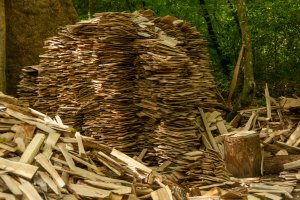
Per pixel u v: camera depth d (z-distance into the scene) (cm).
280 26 1260
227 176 654
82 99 774
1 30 968
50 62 830
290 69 1259
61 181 427
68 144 503
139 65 727
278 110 864
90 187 443
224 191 593
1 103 527
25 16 1046
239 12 1014
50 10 1073
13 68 1034
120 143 726
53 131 507
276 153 741
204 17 1353
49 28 1069
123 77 728
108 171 505
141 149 732
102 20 737
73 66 782
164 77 691
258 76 1277
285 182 634
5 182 404
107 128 736
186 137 691
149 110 714
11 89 1030
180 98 695
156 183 506
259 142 673
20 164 428
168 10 1348
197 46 821
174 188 500
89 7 1344
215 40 1377
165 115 693
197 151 689
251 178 651
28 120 510
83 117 781
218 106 934
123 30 726
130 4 1410
